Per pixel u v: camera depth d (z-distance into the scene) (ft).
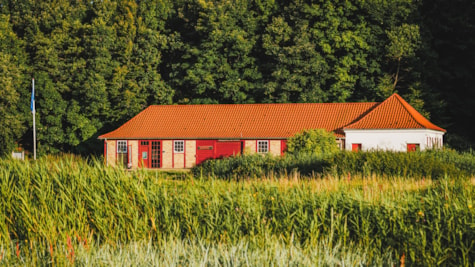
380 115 205.57
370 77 257.34
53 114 255.50
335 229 51.01
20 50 262.06
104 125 257.14
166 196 54.95
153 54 265.13
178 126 224.94
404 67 258.57
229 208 54.34
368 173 111.86
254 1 274.77
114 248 48.57
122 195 54.03
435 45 276.21
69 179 56.44
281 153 209.26
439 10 280.72
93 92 250.57
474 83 270.67
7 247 47.88
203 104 251.19
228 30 262.06
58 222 53.31
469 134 273.95
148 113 235.20
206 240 50.83
